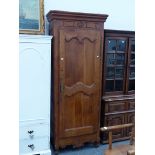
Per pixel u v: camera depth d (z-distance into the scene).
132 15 3.47
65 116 2.66
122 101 3.00
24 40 2.32
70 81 2.62
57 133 2.66
